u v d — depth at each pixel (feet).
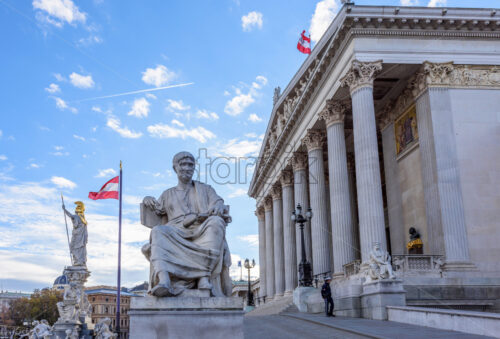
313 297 106.63
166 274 27.58
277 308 126.31
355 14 105.91
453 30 109.19
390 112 127.65
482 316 52.19
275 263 191.42
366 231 98.37
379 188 100.53
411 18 106.42
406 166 118.42
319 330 66.90
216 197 32.09
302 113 149.89
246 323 90.84
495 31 109.91
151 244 28.76
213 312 27.53
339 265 112.98
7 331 357.61
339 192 118.11
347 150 164.66
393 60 106.93
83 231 121.39
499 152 104.42
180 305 27.45
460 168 102.63
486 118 106.01
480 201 101.14
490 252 98.32
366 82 105.81
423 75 107.65
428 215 102.99
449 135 103.19
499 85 108.47
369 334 54.49
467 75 108.06
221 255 29.68
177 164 32.19
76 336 103.96
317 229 136.26
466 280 92.94
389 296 76.74
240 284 345.72
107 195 145.07
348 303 86.48
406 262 94.27
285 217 175.83
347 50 111.34
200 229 29.73
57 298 318.65
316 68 127.85
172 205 31.37
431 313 61.87
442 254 97.55
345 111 128.57
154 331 27.02
